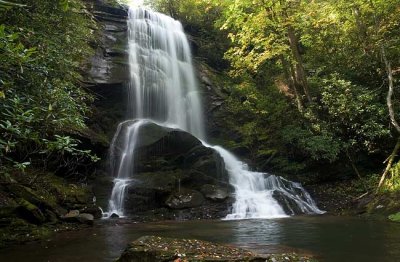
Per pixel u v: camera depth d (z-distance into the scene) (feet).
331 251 21.43
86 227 32.76
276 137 55.83
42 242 25.77
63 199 36.63
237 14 52.44
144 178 44.73
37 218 30.01
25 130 16.65
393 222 32.22
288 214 41.75
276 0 50.03
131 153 47.98
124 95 57.00
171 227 32.83
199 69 71.67
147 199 41.32
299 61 53.31
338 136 49.60
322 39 58.49
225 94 68.13
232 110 62.03
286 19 50.72
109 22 67.77
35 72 22.02
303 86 53.42
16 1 24.00
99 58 58.44
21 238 26.17
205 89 67.51
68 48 32.81
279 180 48.70
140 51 65.00
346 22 55.26
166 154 48.65
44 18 28.48
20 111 15.83
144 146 47.93
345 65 54.24
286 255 18.63
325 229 29.78
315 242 24.40
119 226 33.71
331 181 51.90
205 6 76.18
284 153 55.11
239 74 60.64
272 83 64.90
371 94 47.78
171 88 64.54
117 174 47.34
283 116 55.72
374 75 50.62
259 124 57.77
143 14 72.84
